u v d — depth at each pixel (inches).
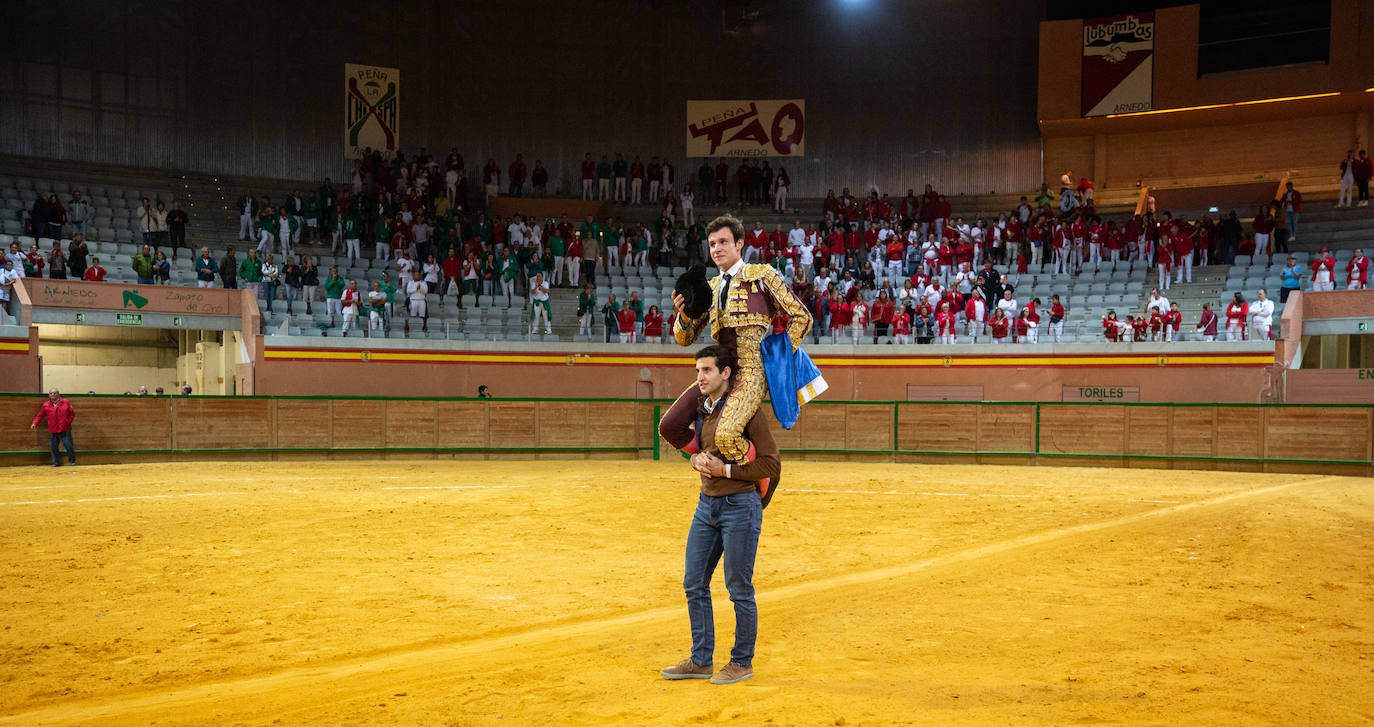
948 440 957.8
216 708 197.6
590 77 1541.6
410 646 250.5
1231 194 1290.6
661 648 245.3
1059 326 1125.1
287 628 268.5
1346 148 1321.4
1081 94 1362.0
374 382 1133.1
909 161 1526.8
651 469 855.1
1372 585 327.3
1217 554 394.9
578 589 323.3
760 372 210.5
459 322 1197.1
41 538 428.5
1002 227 1286.9
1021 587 325.7
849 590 323.9
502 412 973.2
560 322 1262.3
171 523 479.2
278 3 1419.8
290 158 1422.2
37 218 1096.2
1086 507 569.3
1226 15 1294.3
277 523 480.4
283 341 1093.8
